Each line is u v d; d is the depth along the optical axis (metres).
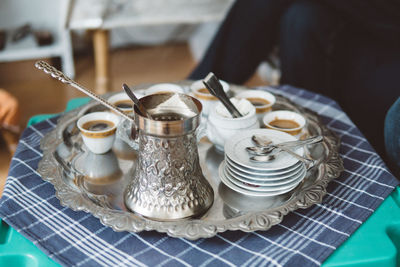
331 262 0.77
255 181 0.85
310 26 1.80
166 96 0.81
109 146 1.02
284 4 1.91
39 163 0.95
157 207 0.81
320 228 0.83
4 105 1.75
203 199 0.84
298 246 0.78
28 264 0.79
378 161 1.03
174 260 0.75
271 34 1.98
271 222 0.79
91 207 0.82
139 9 2.14
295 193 0.88
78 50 2.95
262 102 1.17
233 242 0.79
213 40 2.02
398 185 0.99
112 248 0.78
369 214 0.86
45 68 0.79
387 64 1.61
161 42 3.15
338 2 1.79
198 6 2.20
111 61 2.91
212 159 1.01
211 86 0.95
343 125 1.19
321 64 1.86
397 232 0.87
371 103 1.60
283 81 1.97
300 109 1.20
